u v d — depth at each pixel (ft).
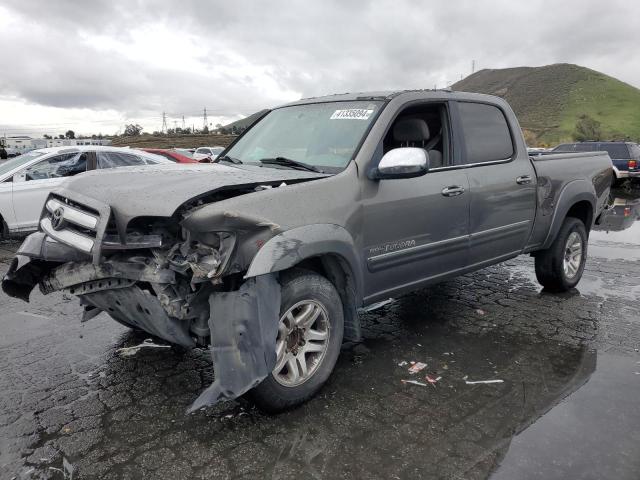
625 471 8.59
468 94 15.11
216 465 8.79
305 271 10.69
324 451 9.17
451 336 14.57
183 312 9.60
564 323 15.64
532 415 10.36
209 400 8.87
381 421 10.15
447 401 10.93
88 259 10.39
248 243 9.44
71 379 11.95
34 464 8.81
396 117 12.88
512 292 18.88
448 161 14.21
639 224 37.63
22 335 14.65
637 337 14.55
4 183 27.86
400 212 12.31
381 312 16.56
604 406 10.71
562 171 17.72
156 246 9.51
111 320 15.88
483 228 14.74
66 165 29.76
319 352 10.86
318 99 14.78
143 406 10.73
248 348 9.08
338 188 11.10
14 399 11.02
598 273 21.95
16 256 11.39
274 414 10.37
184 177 10.62
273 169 12.21
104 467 8.75
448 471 8.62
